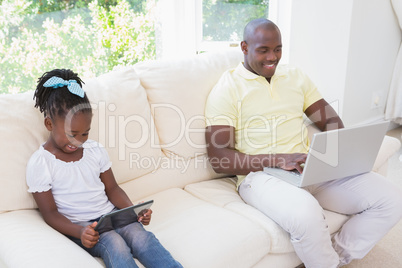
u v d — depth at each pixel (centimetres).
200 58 171
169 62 162
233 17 235
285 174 139
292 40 236
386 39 282
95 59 194
